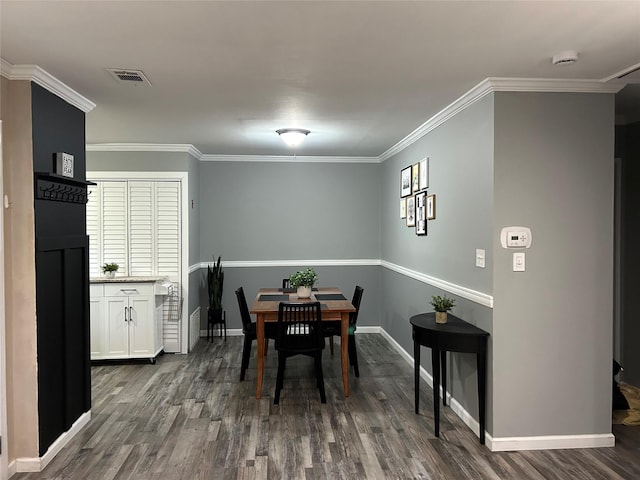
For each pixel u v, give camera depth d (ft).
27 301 8.90
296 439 10.44
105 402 12.72
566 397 10.00
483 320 10.33
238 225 20.51
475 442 10.27
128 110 12.10
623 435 10.68
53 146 9.70
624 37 7.46
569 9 6.44
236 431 10.87
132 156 17.57
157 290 16.70
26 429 9.02
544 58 8.37
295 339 12.66
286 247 20.75
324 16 6.65
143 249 17.83
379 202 21.04
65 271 10.12
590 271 10.00
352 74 9.28
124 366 16.14
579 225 9.96
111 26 6.97
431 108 12.01
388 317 19.66
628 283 13.60
